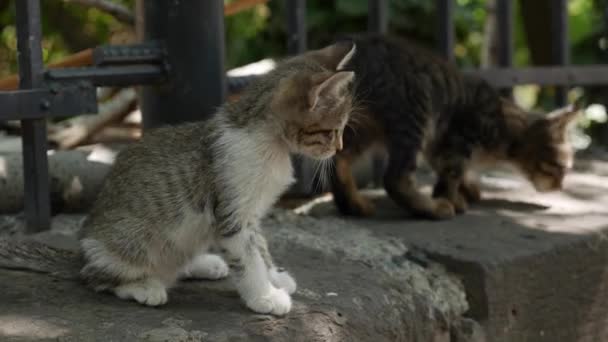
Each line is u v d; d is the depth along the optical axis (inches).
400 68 69.6
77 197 68.6
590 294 68.0
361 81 68.7
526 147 74.8
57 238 64.2
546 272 65.9
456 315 63.6
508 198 75.1
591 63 102.9
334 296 59.8
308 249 65.3
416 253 65.4
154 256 58.4
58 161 68.8
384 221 69.9
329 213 71.4
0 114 62.5
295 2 72.3
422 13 94.7
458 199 72.1
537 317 65.8
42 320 55.9
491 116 73.6
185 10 66.7
